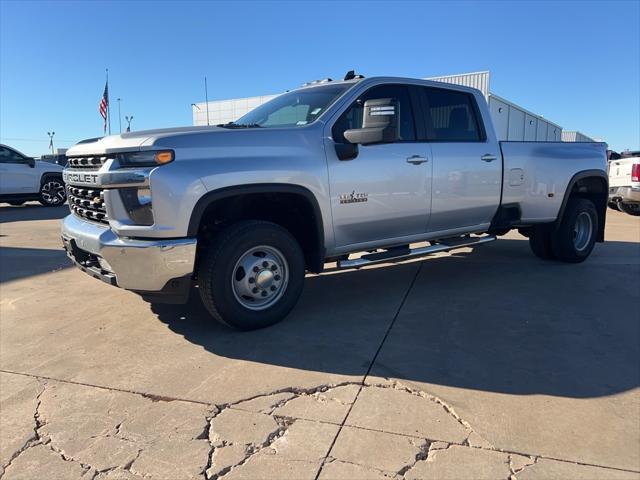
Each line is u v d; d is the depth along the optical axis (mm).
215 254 3734
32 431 2723
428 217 5004
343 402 2947
